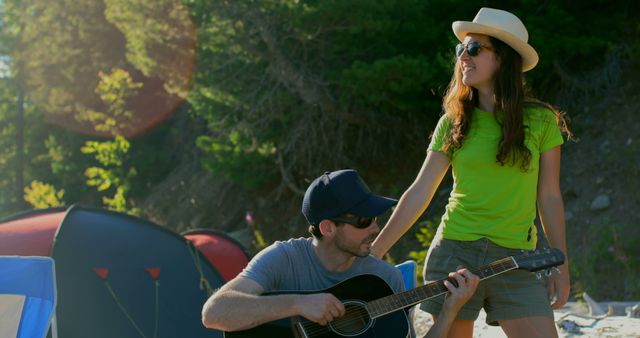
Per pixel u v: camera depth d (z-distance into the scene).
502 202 3.61
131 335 6.80
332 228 3.39
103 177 16.89
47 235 7.19
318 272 3.50
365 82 13.20
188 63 16.02
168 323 6.98
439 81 13.52
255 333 3.39
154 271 7.21
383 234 3.82
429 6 14.27
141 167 25.06
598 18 13.79
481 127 3.65
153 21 15.61
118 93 20.53
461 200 3.70
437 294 3.51
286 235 16.95
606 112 13.29
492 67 3.65
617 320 5.57
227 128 16.44
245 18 14.41
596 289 10.11
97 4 25.53
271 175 16.83
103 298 6.89
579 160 12.94
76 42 26.25
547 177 3.67
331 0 13.10
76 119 26.44
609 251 10.56
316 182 3.45
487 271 3.51
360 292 3.49
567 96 13.92
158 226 7.66
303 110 15.55
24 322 5.16
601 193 12.08
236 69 15.52
